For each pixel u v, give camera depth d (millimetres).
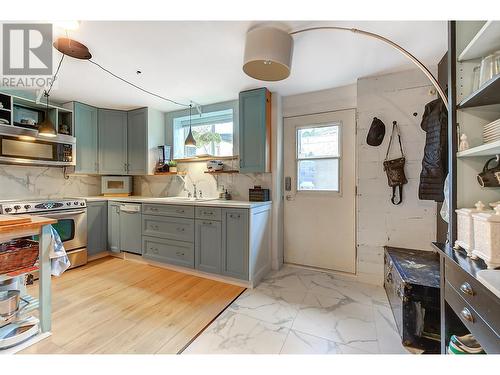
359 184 2508
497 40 1044
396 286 1786
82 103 3293
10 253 1343
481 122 1207
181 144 3729
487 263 935
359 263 2523
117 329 1695
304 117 2924
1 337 1269
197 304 2055
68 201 2873
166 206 2850
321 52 1983
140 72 2334
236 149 3168
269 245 2848
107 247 3348
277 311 1946
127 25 1611
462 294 990
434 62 2145
